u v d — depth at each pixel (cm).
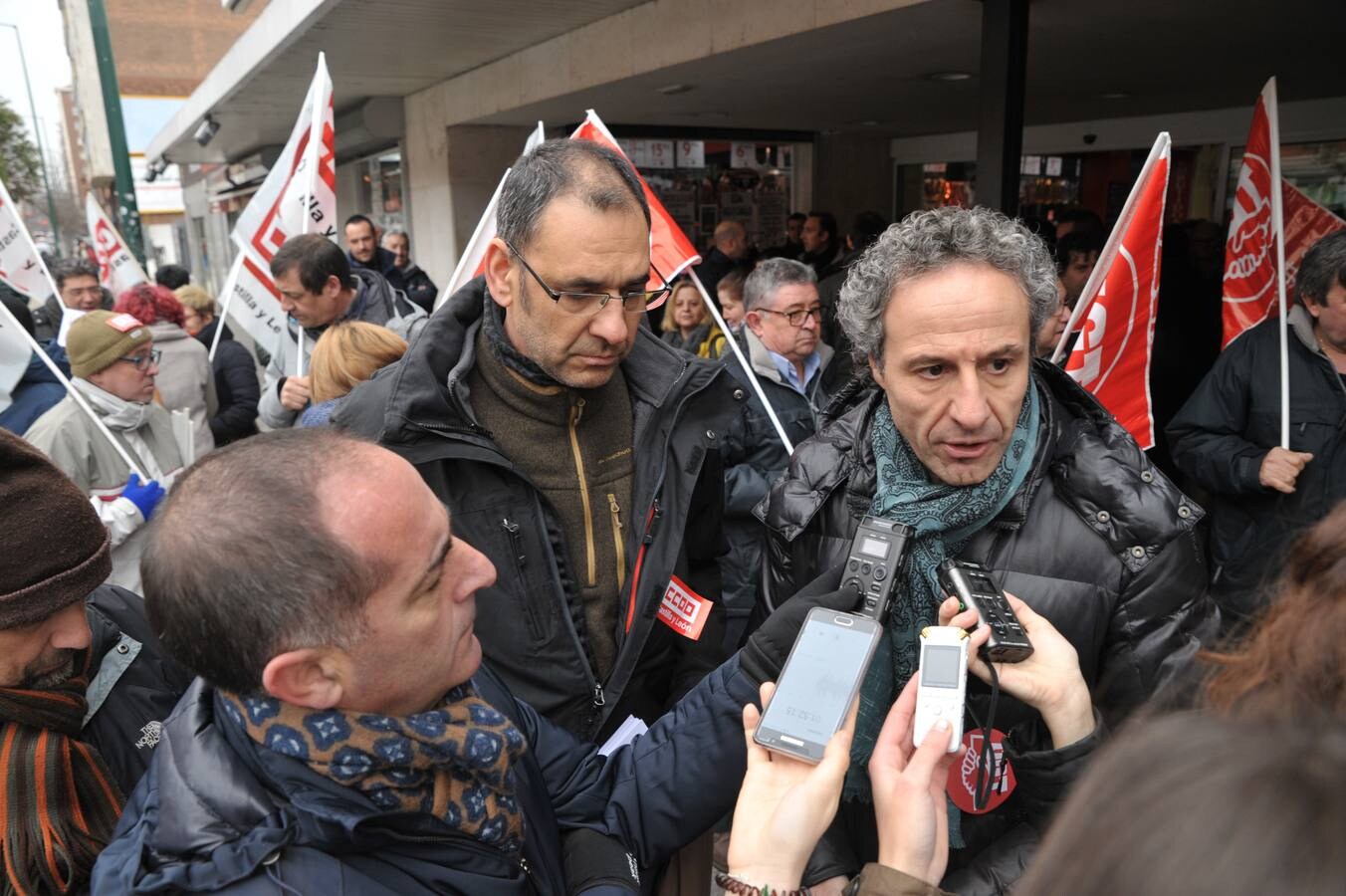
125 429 282
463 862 90
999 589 112
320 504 79
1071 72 550
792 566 146
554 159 138
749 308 318
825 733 97
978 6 409
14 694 109
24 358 298
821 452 144
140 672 131
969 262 111
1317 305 254
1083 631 120
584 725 156
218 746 88
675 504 162
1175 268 454
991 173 396
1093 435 125
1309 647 58
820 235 707
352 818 80
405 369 145
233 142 1514
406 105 1000
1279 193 267
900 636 125
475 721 92
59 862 108
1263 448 271
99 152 3052
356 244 631
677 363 168
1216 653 75
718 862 199
